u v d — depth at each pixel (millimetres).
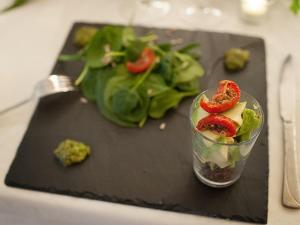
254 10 379
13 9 413
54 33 384
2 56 358
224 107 218
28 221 263
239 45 354
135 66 302
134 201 242
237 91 228
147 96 291
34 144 278
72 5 417
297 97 303
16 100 316
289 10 396
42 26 392
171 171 258
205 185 248
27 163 265
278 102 302
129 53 312
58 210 246
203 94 236
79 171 259
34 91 319
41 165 263
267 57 345
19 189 252
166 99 292
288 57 338
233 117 219
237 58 328
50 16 404
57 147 275
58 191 249
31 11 410
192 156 265
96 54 325
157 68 306
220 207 236
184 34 369
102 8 413
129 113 289
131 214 238
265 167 257
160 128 285
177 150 270
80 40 359
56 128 288
